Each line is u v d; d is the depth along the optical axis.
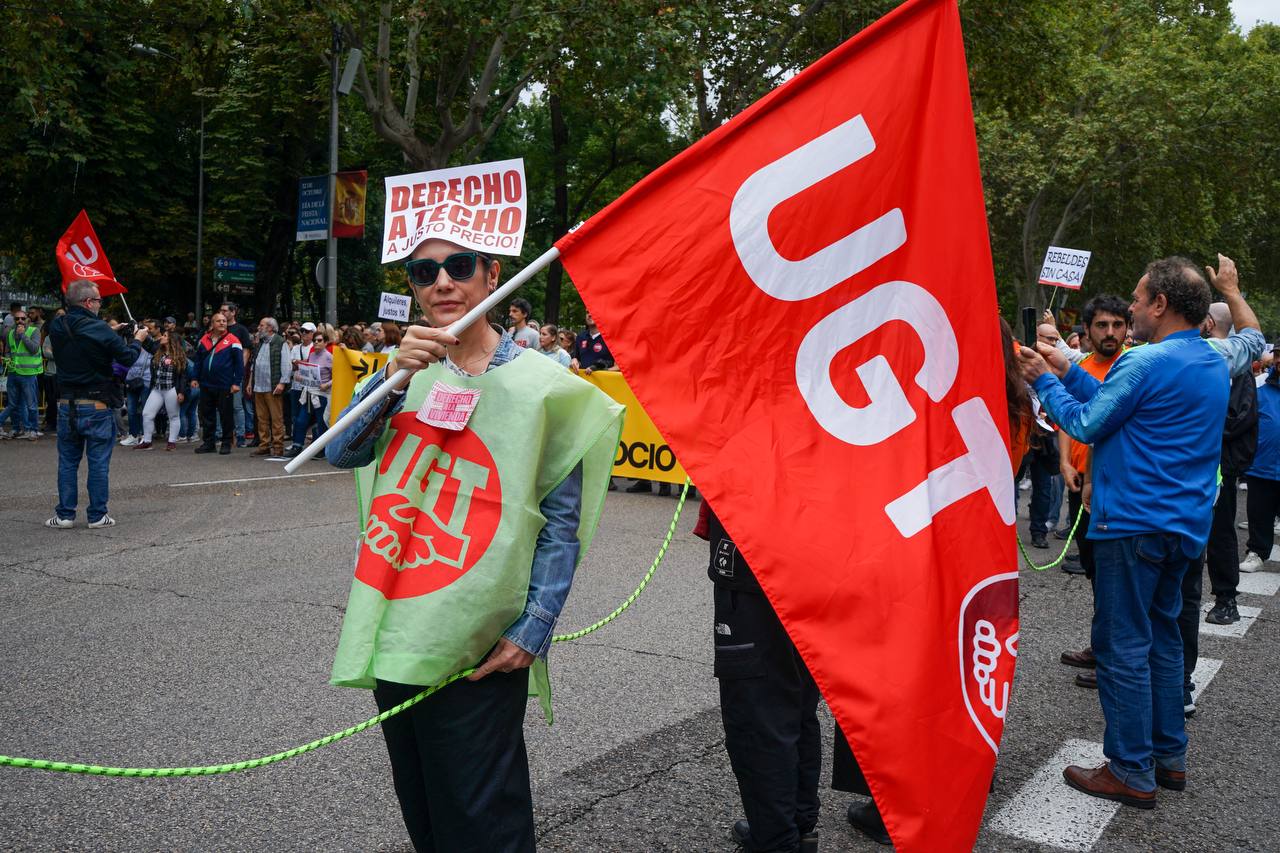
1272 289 42.91
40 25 15.94
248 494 10.80
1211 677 5.57
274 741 4.10
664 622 6.05
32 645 5.33
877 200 2.57
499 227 2.33
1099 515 3.92
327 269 18.34
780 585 2.43
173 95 24.97
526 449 2.23
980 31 24.52
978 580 2.48
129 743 4.05
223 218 26.47
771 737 2.94
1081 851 3.42
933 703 2.34
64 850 3.19
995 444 2.55
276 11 18.97
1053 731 4.58
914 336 2.56
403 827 3.39
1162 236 34.00
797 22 21.92
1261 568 8.77
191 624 5.75
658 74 18.81
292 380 14.47
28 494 10.54
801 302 2.57
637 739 4.23
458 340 2.30
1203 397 3.82
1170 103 29.42
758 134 2.61
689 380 2.58
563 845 3.30
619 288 2.61
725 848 3.29
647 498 11.30
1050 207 33.97
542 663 2.49
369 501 2.46
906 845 2.29
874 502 2.46
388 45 18.88
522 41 18.97
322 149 29.09
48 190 23.89
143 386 16.41
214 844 3.25
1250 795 3.94
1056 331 4.12
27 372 16.83
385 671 2.16
